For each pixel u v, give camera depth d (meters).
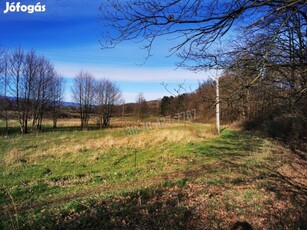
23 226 6.25
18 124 45.03
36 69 42.62
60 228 6.17
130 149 19.52
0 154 18.08
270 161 12.81
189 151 17.83
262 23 4.37
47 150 19.17
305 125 15.77
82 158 16.83
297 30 5.13
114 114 60.06
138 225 6.38
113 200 7.94
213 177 10.63
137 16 3.27
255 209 7.23
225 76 5.19
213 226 6.37
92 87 54.66
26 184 11.53
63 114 61.66
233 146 19.00
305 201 7.56
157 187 9.33
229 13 3.24
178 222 6.51
